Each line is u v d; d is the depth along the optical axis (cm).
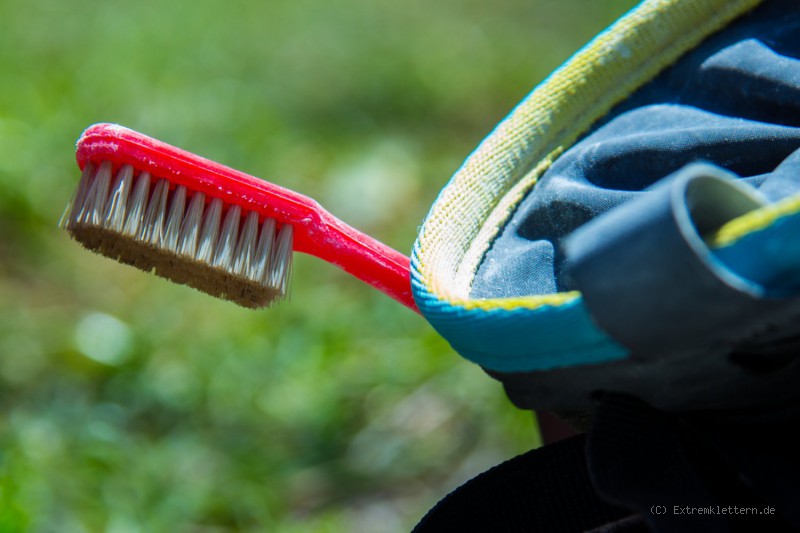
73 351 77
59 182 97
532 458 33
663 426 32
